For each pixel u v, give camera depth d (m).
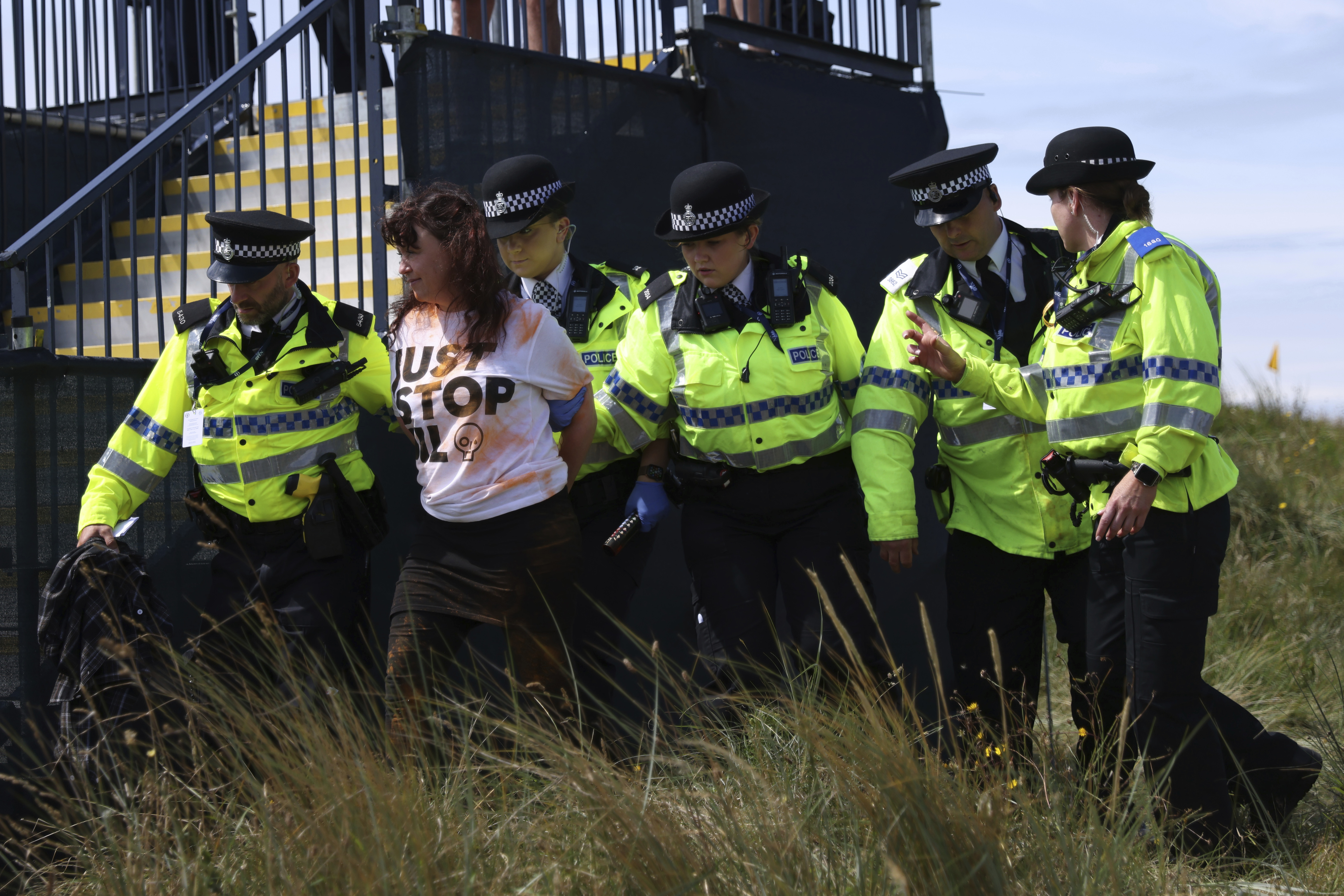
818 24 20.03
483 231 11.49
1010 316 13.20
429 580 11.63
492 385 11.33
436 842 9.07
